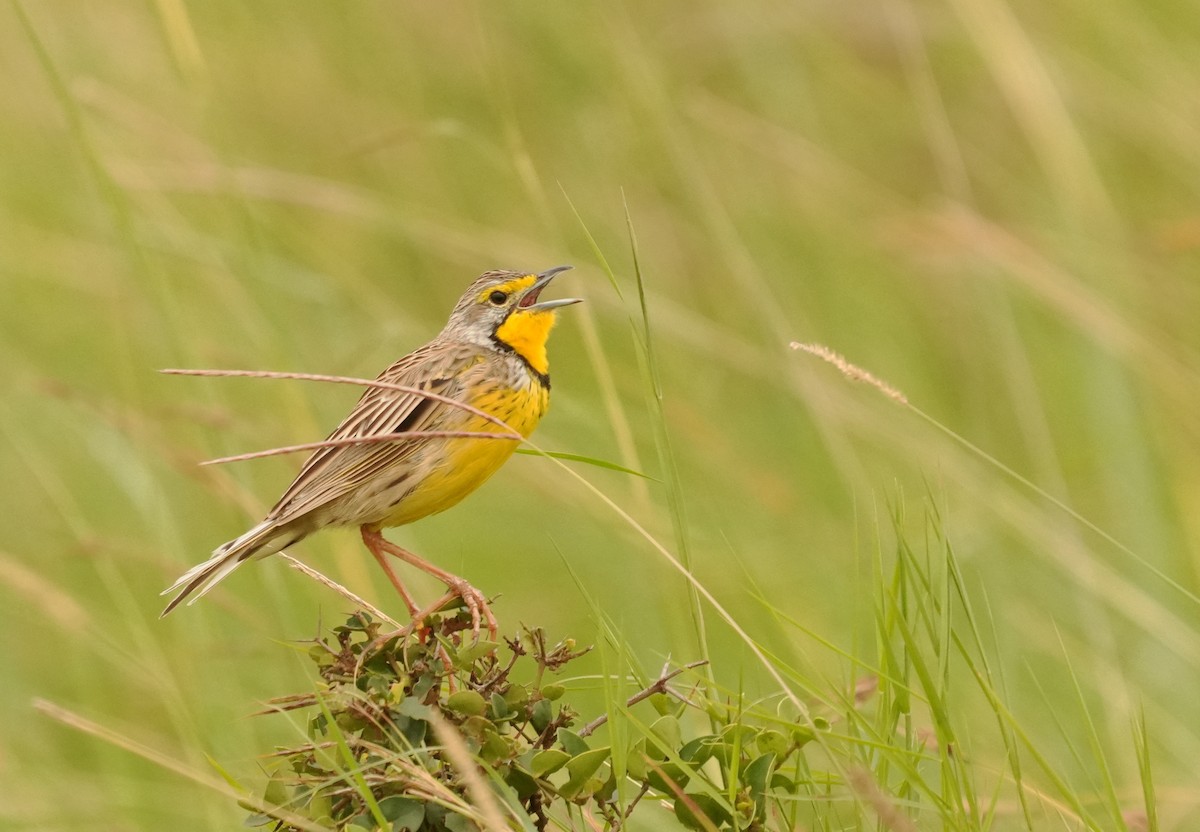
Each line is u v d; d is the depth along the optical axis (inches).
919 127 589.3
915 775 247.6
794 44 574.6
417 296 534.3
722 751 256.8
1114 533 453.4
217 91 526.6
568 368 490.6
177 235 451.2
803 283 538.9
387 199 513.0
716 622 392.2
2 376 489.7
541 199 428.5
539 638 249.6
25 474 479.5
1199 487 478.3
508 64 557.6
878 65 591.2
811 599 422.0
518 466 442.0
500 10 560.4
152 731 413.1
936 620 270.8
